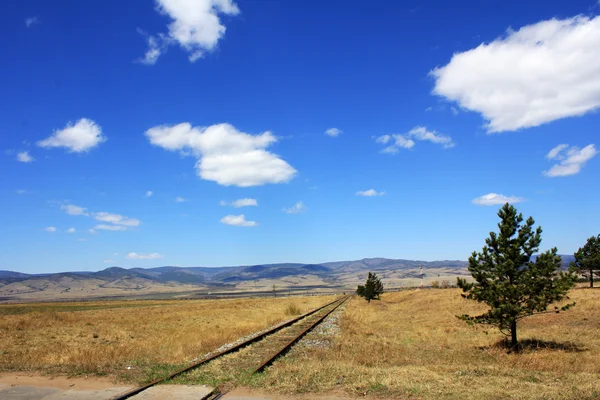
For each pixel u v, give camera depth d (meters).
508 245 18.12
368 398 9.52
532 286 17.12
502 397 9.18
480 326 25.69
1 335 28.45
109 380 11.54
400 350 17.52
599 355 15.19
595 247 46.84
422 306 45.72
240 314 48.84
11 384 11.20
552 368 12.71
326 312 43.03
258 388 10.52
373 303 65.75
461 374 11.84
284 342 19.84
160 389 10.40
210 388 10.41
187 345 19.53
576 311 27.25
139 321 40.28
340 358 15.34
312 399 9.54
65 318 43.59
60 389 10.63
